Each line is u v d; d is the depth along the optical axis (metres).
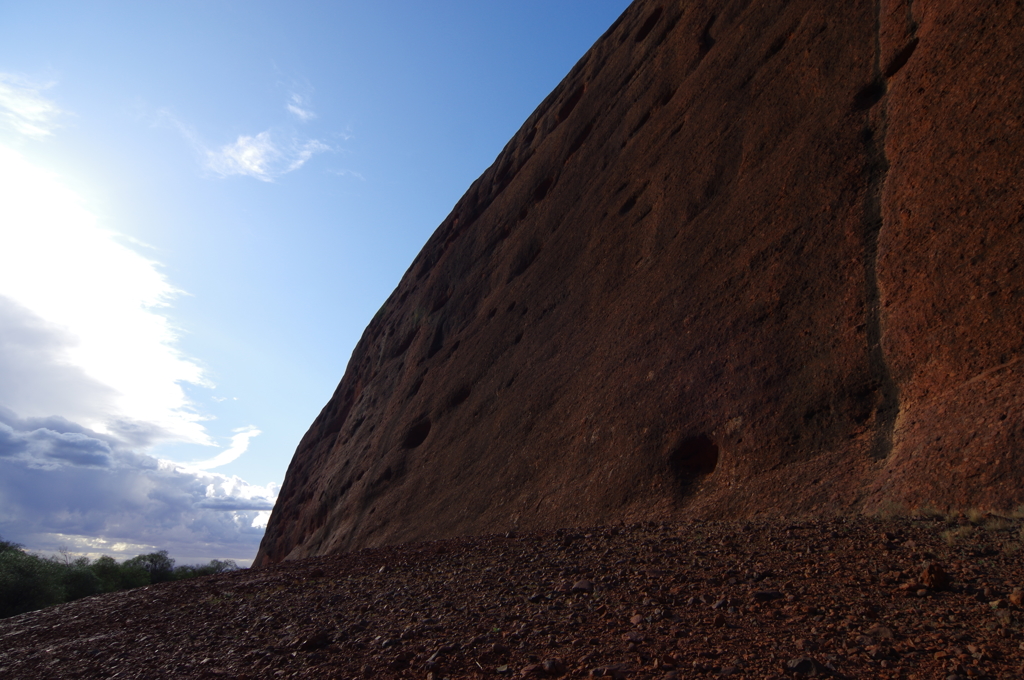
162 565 40.50
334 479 26.59
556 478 13.41
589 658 3.75
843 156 11.23
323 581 8.57
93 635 7.67
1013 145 8.16
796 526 6.98
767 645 3.62
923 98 10.13
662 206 16.25
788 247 11.34
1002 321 7.39
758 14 16.95
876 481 7.37
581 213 20.64
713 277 12.82
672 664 3.47
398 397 25.67
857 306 9.46
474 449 17.61
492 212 28.00
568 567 6.59
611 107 22.89
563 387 15.58
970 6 10.02
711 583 5.11
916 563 4.89
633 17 25.75
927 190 9.20
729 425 10.35
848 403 8.82
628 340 14.16
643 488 11.01
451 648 4.34
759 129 14.16
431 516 16.98
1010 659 3.07
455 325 25.16
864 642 3.48
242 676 4.53
